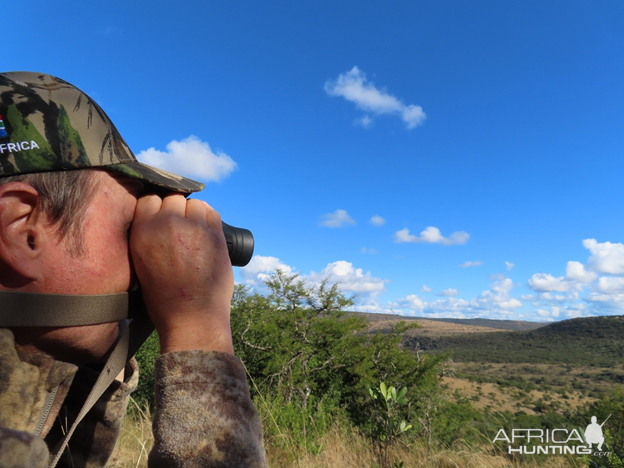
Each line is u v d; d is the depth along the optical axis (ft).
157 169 2.39
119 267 2.02
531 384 270.87
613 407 42.32
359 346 47.55
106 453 2.56
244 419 1.85
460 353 520.42
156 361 1.95
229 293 2.17
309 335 47.11
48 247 1.79
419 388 45.19
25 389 1.77
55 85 1.99
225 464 1.70
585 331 579.48
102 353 2.09
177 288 2.01
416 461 17.11
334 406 41.83
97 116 2.05
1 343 1.73
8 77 1.93
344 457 16.35
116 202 2.03
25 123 1.80
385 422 9.80
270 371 39.83
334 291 50.16
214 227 2.26
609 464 14.39
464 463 18.10
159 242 2.03
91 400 1.92
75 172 1.88
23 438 1.40
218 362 1.92
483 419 25.14
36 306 1.74
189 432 1.74
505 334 621.31
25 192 1.74
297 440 17.42
